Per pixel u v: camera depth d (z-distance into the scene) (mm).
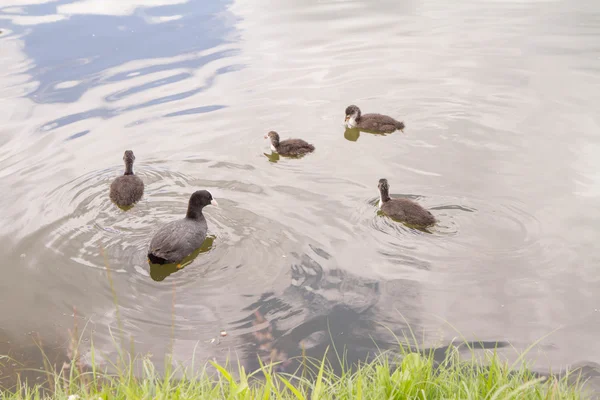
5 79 17469
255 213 11344
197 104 15992
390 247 10297
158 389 5707
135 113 15516
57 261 10031
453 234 10625
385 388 5801
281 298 9070
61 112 15570
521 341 8086
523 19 21953
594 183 11922
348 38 20500
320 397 5766
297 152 13547
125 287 9414
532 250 10070
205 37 20609
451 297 9016
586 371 7516
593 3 23516
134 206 11617
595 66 17500
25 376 7691
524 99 15734
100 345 8188
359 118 14844
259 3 24438
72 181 12414
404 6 23922
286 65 18406
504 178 12305
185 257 10078
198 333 8391
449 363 7559
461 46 19547
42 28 21469
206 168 13047
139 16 22734
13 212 11336
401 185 12227
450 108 15539
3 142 14016
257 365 7742
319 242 10445
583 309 8680
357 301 8945
